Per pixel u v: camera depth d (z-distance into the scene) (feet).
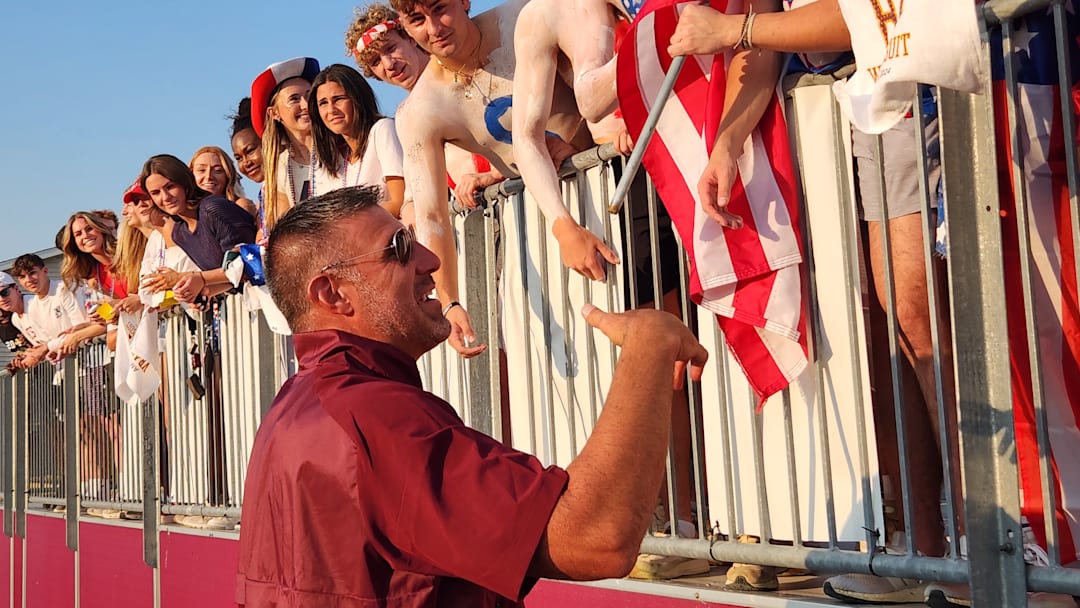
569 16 9.71
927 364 7.93
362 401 5.39
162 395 19.63
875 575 7.59
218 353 17.48
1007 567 6.40
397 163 13.37
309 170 15.46
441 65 11.18
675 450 9.71
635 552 4.90
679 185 8.46
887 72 5.99
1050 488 6.36
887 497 8.46
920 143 7.00
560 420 10.53
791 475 8.23
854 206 7.73
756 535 8.58
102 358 22.68
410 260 6.24
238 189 18.61
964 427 6.48
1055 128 6.73
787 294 8.02
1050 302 6.75
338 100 13.88
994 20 6.57
